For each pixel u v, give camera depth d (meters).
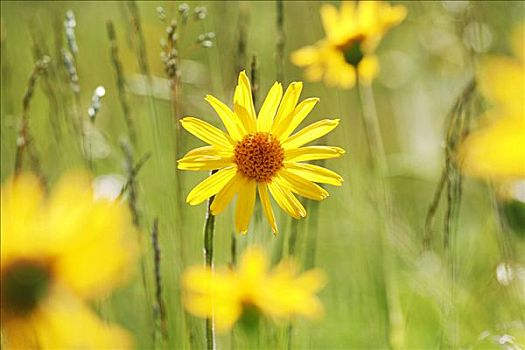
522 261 1.15
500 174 1.13
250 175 0.98
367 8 1.29
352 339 1.18
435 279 1.19
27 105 1.10
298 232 1.19
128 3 1.22
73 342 0.87
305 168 0.99
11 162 1.27
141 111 1.32
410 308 1.20
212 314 0.99
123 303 1.17
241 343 1.11
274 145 0.99
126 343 0.93
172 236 1.18
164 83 1.33
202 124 0.98
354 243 1.27
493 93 1.15
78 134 1.21
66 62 1.17
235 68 1.23
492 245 1.24
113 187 1.14
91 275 0.86
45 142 1.31
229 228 1.22
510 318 1.14
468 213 1.31
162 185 1.22
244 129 0.99
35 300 0.86
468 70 1.36
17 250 0.86
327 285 1.25
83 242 0.86
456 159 1.15
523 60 1.15
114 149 1.31
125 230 0.86
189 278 1.10
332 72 1.30
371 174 1.30
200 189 0.98
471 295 1.18
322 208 1.34
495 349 1.14
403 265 1.26
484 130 1.14
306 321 1.17
